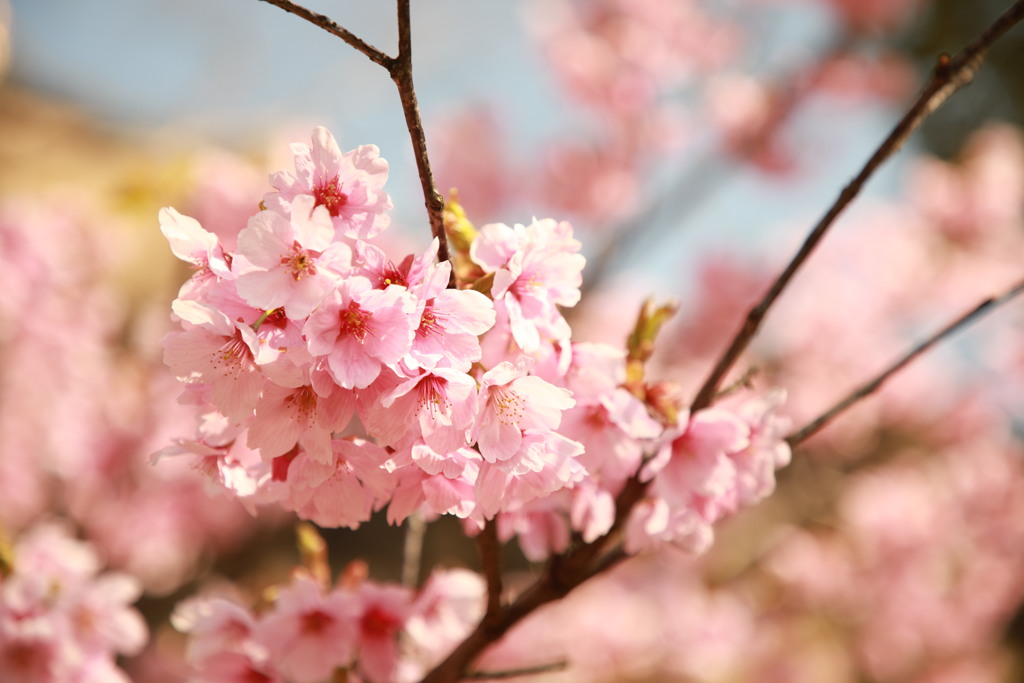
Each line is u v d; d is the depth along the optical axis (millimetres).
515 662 4043
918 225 5859
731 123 4930
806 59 5008
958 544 5453
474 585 1501
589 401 1185
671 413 1221
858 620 5410
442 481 1082
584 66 4773
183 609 1487
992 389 6039
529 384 1041
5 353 3754
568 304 1103
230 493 1151
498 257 1073
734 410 1347
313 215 940
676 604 4828
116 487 4207
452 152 4836
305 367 989
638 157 4930
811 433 1374
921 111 1176
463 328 993
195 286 1040
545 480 1062
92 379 3988
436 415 991
